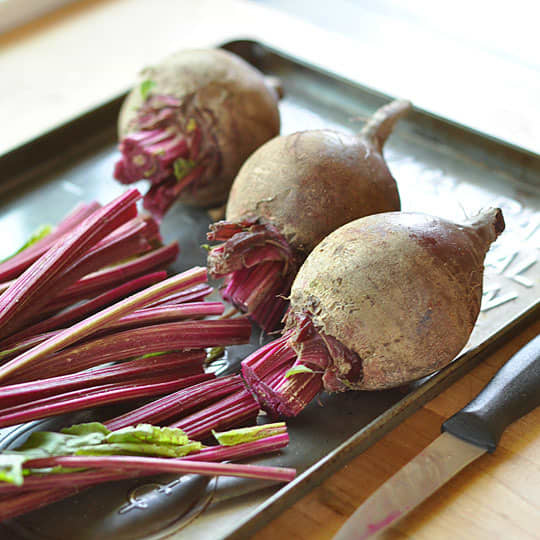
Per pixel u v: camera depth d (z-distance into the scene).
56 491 0.53
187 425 0.56
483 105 0.79
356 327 0.55
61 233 0.66
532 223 0.67
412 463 0.53
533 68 0.85
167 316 0.60
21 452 0.52
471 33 0.91
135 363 0.58
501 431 0.55
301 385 0.56
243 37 0.82
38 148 0.75
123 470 0.53
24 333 0.60
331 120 0.78
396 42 0.90
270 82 0.76
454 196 0.70
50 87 0.85
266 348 0.57
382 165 0.63
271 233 0.61
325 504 0.54
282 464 0.55
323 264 0.57
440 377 0.57
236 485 0.54
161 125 0.68
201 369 0.60
